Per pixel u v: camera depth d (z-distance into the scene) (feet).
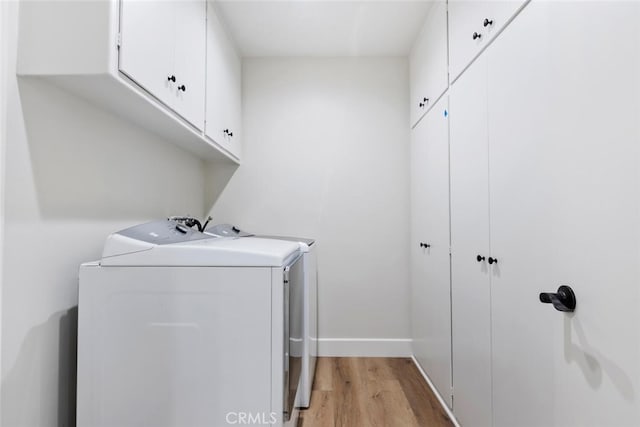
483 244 4.71
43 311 3.54
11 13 3.17
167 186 6.53
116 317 3.56
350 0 6.63
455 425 5.72
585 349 2.86
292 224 8.87
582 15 2.85
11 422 3.20
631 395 2.43
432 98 6.95
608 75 2.60
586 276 2.85
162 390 3.53
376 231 8.86
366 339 8.81
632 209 2.41
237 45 8.28
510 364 4.04
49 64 3.23
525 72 3.67
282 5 6.74
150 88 3.98
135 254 3.59
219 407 3.51
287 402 3.78
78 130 4.03
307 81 8.86
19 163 3.26
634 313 2.41
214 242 4.52
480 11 4.73
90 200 4.27
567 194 3.06
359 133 8.87
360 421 5.84
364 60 8.84
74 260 3.99
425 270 7.48
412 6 6.84
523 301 3.76
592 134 2.77
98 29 3.24
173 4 4.63
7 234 3.15
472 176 5.06
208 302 3.54
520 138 3.78
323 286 8.85
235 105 8.21
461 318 5.50
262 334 3.51
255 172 8.87
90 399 3.55
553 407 3.28
